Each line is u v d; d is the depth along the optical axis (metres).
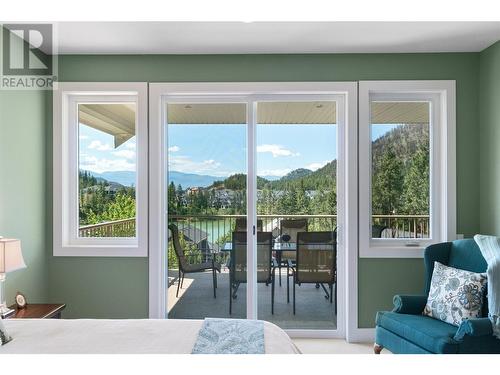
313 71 3.10
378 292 3.08
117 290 3.12
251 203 3.19
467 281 2.34
